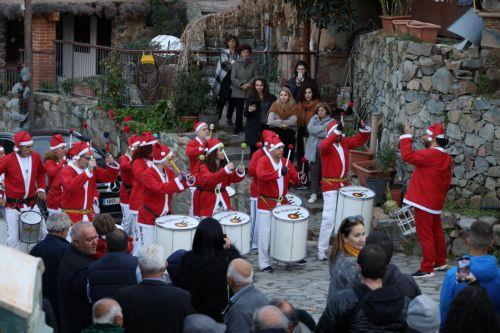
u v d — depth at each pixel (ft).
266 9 55.98
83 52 63.10
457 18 44.57
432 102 38.68
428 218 33.55
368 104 47.29
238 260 20.10
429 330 17.26
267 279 34.78
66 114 62.34
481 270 21.07
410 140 33.45
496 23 37.86
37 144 48.29
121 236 22.88
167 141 50.80
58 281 23.86
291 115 45.03
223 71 52.37
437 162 33.17
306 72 47.42
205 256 22.33
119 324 18.80
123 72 56.49
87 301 23.40
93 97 62.34
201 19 53.57
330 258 22.33
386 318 17.63
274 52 52.95
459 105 37.65
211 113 52.26
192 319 19.57
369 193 36.29
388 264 20.13
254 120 47.03
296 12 53.16
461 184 37.88
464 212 37.11
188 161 48.06
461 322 17.28
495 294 21.12
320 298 31.45
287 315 18.04
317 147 43.16
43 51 67.10
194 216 35.81
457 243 36.86
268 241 35.88
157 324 20.06
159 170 35.14
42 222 38.29
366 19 52.49
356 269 20.01
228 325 19.72
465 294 17.43
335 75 53.67
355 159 44.06
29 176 38.65
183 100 51.62
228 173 34.40
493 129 36.76
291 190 46.44
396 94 41.27
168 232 33.01
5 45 76.38
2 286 12.19
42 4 71.36
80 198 36.86
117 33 76.74
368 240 20.31
